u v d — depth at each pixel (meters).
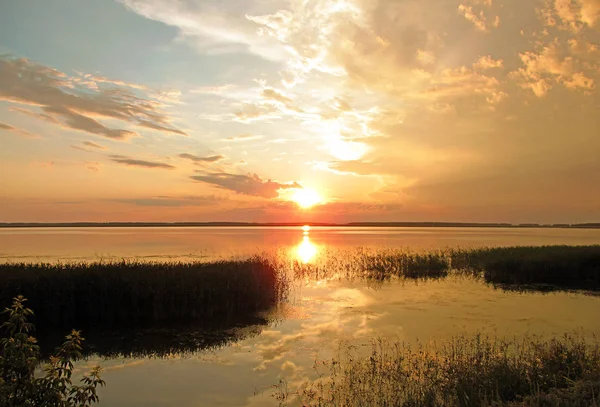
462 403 8.78
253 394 10.60
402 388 9.98
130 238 93.62
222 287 20.06
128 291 19.00
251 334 16.28
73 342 6.58
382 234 140.75
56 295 18.20
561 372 9.93
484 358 11.47
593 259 30.62
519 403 8.30
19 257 40.50
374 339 14.90
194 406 10.01
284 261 36.34
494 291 25.25
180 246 61.19
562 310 19.45
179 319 18.89
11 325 6.14
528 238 99.81
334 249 55.25
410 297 23.28
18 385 5.98
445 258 37.47
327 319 18.38
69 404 6.29
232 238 96.38
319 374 11.76
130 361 13.38
